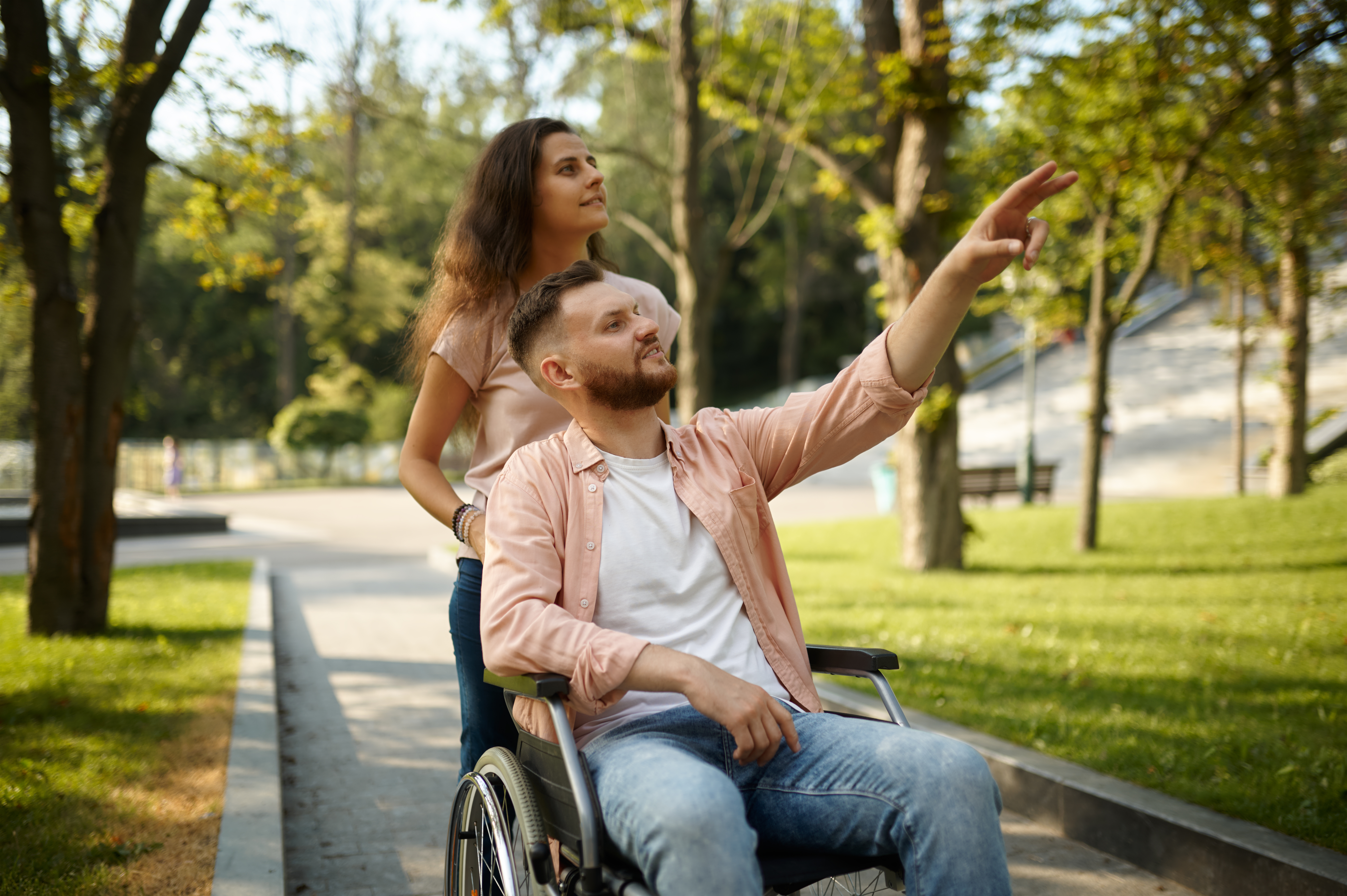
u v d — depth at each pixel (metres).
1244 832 3.07
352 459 36.12
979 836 1.64
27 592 7.12
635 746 1.77
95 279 7.20
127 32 6.85
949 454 10.45
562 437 2.06
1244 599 7.94
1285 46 7.29
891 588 9.18
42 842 3.24
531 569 1.89
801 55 11.34
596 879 1.63
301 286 40.69
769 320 51.75
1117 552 11.25
